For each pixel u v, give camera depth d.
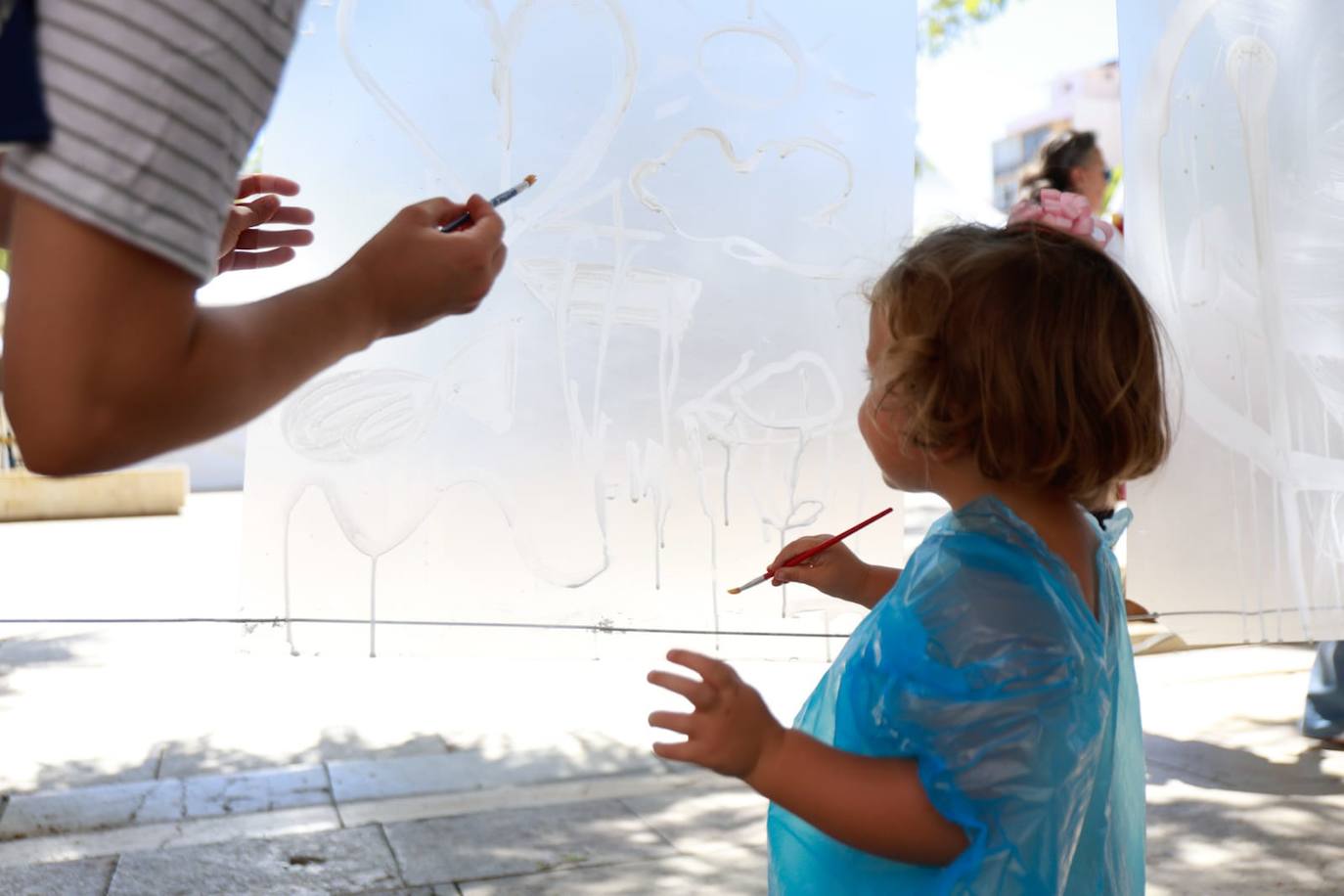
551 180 1.90
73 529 9.49
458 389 1.88
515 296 1.90
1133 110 2.29
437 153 1.85
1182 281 2.30
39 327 0.69
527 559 1.92
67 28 0.69
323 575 1.85
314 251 1.81
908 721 1.08
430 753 3.77
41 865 2.93
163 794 3.41
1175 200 2.29
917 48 2.05
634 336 1.95
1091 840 1.18
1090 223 2.80
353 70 1.82
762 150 1.99
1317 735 3.86
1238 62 2.29
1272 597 2.35
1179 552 2.32
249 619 1.84
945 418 1.19
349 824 3.20
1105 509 1.36
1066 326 1.17
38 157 0.68
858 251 2.04
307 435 1.84
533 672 4.71
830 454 2.04
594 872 2.92
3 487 10.09
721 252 1.99
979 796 1.04
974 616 1.10
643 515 1.96
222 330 0.77
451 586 1.89
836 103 2.02
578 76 1.90
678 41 1.95
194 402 0.75
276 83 0.78
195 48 0.71
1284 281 2.32
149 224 0.69
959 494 1.26
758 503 2.02
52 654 5.12
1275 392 2.33
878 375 1.24
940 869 1.10
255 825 3.20
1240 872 2.88
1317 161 2.32
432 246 0.91
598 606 1.94
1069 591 1.15
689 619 1.99
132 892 2.79
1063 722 1.07
